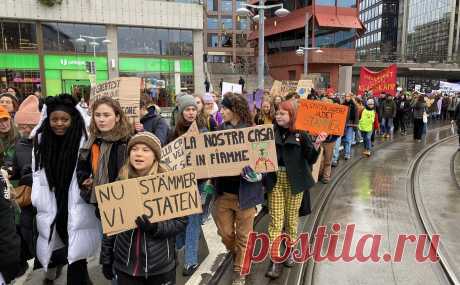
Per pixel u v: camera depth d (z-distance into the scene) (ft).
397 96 63.36
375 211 22.29
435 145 50.24
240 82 108.58
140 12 104.73
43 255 11.81
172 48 110.42
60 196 11.75
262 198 13.88
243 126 13.76
